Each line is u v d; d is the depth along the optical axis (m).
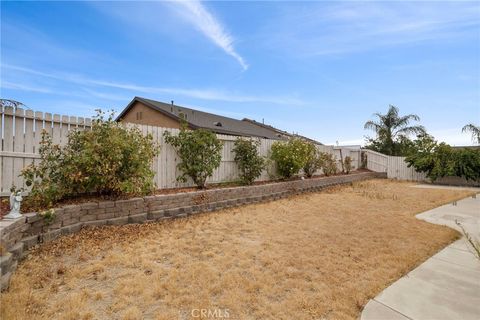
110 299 2.39
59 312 2.16
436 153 12.85
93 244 3.64
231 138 7.96
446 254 3.73
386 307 2.39
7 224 2.75
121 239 3.95
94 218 4.18
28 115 4.00
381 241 4.19
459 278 2.98
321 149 12.09
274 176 9.43
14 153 3.87
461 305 2.43
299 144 9.56
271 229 4.80
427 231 4.74
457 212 6.38
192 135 6.39
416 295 2.61
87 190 4.47
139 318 2.13
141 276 2.84
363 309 2.37
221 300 2.44
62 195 4.07
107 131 4.49
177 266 3.13
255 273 3.01
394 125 18.94
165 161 6.20
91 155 4.12
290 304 2.41
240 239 4.21
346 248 3.87
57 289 2.51
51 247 3.35
